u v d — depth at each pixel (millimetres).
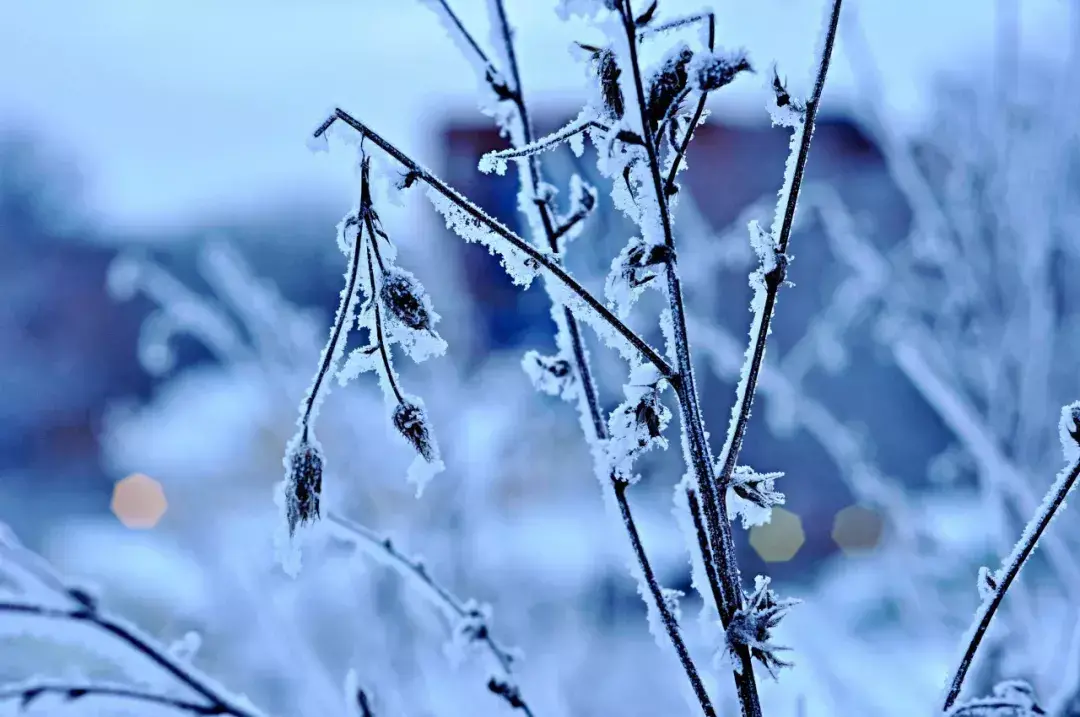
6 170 16312
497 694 1406
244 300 3988
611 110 1038
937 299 3881
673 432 4383
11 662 1646
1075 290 3369
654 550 4766
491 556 3910
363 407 3963
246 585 2447
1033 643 2387
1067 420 1121
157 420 6141
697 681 1116
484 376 4375
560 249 1293
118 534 5750
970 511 3861
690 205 4090
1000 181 3133
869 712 2625
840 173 5242
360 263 1026
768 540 5992
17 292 15070
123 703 1149
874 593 5070
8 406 14430
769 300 1084
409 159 1015
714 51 995
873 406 6059
